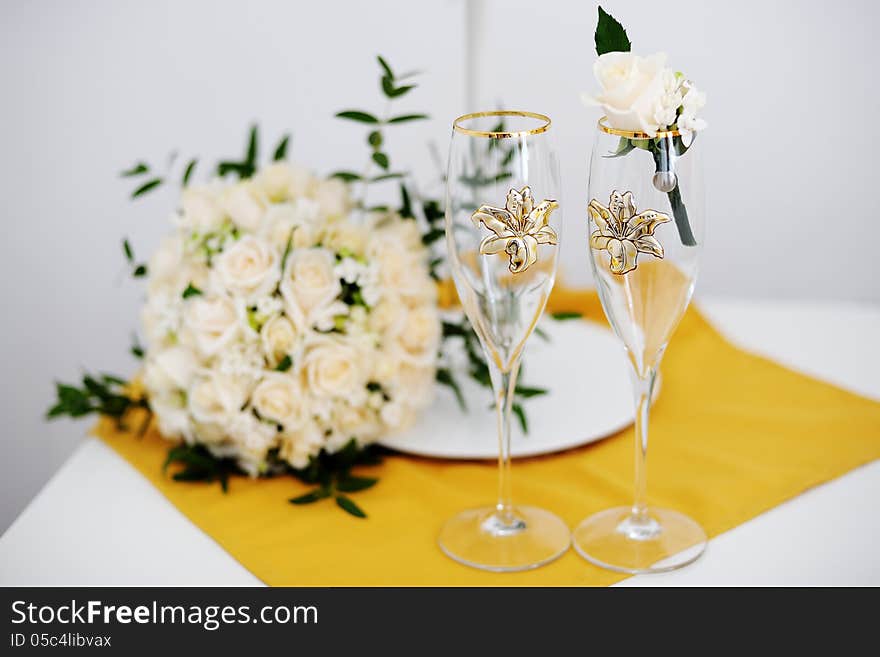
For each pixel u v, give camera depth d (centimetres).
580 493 89
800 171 193
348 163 188
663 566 80
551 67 179
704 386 103
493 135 76
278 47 184
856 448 92
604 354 108
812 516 85
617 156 75
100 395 100
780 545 82
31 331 185
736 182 195
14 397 183
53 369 186
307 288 90
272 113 187
